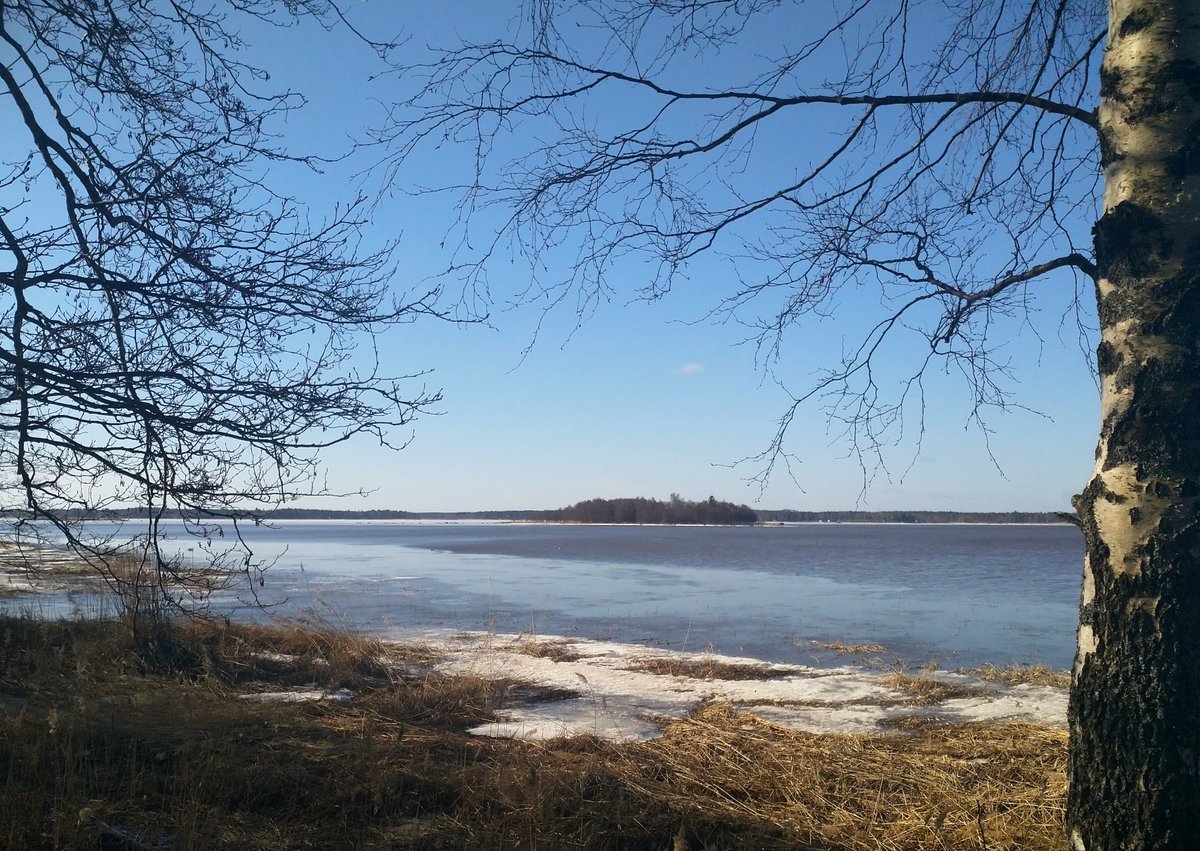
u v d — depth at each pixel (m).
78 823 4.29
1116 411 3.30
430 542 76.69
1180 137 3.29
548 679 10.59
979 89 4.69
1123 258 3.36
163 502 5.02
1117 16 3.49
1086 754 3.29
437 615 18.95
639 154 4.64
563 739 7.11
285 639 11.52
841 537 93.88
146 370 4.66
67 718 6.29
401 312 5.10
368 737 6.50
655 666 11.60
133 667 9.49
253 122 5.11
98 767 5.60
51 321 4.68
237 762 5.84
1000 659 13.12
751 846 4.91
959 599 22.36
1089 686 3.29
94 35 5.04
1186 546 3.13
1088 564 3.37
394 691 9.41
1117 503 3.24
